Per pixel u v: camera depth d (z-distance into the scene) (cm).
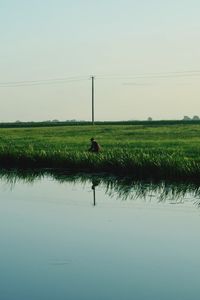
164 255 1194
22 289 967
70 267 1103
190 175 2430
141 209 1775
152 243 1302
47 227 1500
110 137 5666
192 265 1114
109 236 1382
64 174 2842
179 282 1004
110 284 995
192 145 4069
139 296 930
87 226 1510
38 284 995
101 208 1811
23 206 1872
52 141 5047
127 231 1440
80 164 2997
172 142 4509
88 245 1285
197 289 963
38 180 2652
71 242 1320
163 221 1570
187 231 1431
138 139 5153
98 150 3291
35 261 1146
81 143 4600
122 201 1948
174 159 2589
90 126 9875
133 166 2683
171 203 1880
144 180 2498
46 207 1845
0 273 1066
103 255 1195
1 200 2023
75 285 990
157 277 1037
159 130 7444
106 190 2238
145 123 12138
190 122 12638
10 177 2791
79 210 1775
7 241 1336
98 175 2731
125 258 1172
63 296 930
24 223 1562
